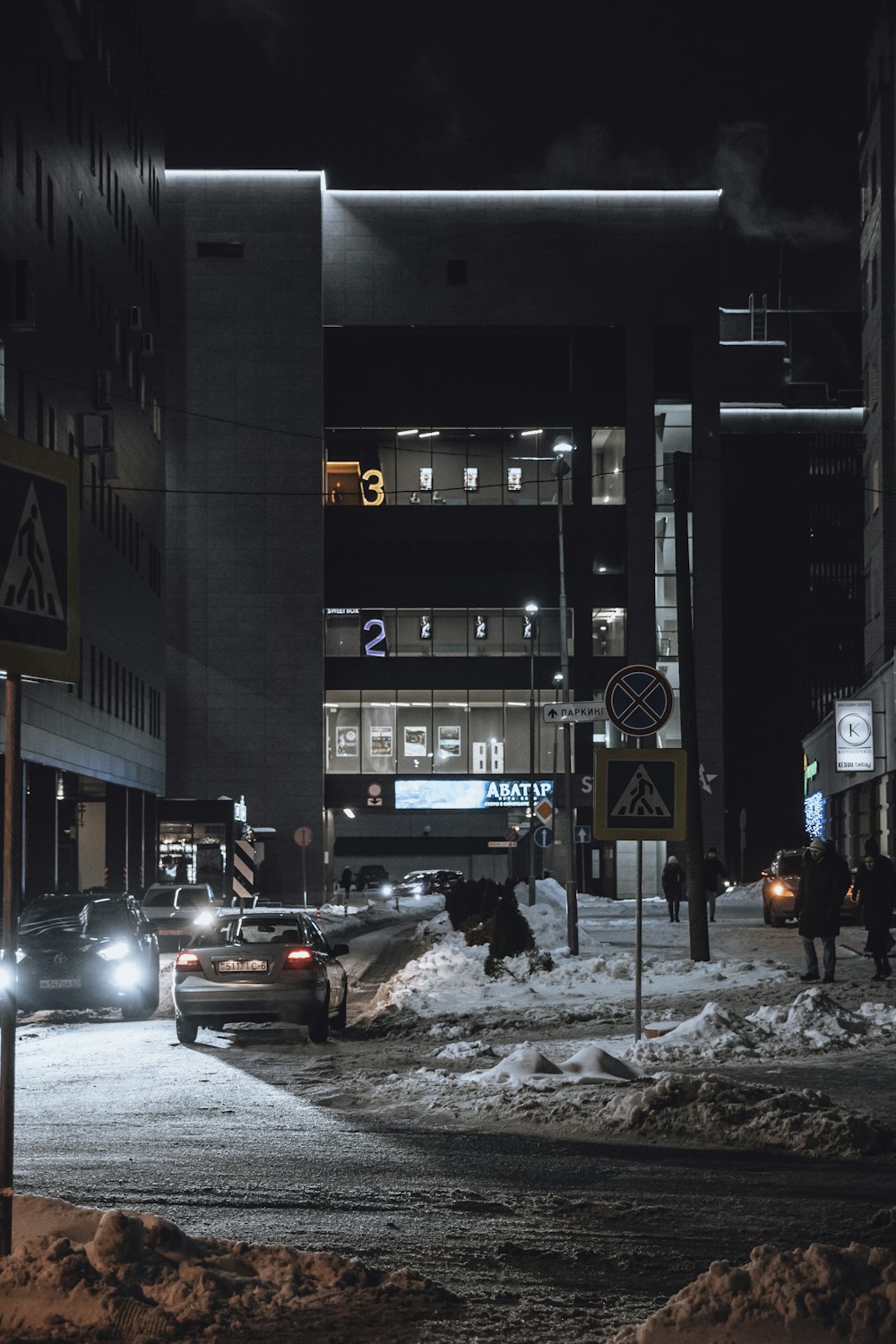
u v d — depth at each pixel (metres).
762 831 120.44
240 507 84.38
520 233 85.62
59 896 24.36
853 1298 5.29
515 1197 8.78
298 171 85.06
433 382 85.44
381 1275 6.56
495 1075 13.43
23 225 43.41
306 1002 18.05
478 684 84.38
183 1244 6.41
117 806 61.16
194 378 84.50
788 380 126.62
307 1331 5.72
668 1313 5.32
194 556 84.25
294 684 83.81
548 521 84.88
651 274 85.50
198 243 84.81
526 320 85.25
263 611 84.12
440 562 84.94
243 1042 18.81
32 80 44.84
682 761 14.74
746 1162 9.96
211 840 67.50
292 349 84.69
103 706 55.66
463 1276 6.88
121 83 60.62
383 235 85.62
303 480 84.50
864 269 58.31
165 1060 16.77
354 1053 17.23
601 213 85.62
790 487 120.62
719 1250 7.43
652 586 84.19
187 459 84.38
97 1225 6.58
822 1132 10.45
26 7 44.03
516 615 84.62
